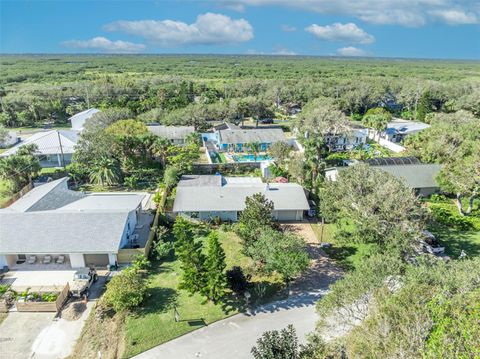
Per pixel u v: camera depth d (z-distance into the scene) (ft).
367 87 437.58
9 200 165.37
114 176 193.16
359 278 79.97
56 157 228.84
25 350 87.71
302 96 445.37
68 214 130.72
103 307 101.55
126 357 85.71
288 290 110.73
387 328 58.90
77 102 421.59
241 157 258.16
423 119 371.15
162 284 114.11
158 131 288.51
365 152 251.19
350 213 115.24
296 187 167.63
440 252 128.57
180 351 87.30
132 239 136.87
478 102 367.86
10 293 105.91
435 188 180.86
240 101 360.48
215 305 103.96
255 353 73.67
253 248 110.01
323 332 78.84
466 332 50.01
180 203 156.15
